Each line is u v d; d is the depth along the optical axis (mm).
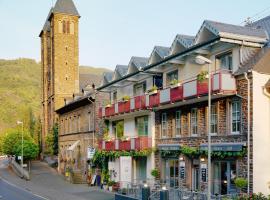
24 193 34719
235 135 21578
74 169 47594
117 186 34656
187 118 26125
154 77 30891
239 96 21250
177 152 26875
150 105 28344
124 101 32875
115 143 34969
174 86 25141
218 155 22453
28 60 177375
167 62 26688
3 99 142625
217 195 20609
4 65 170625
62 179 47844
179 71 27188
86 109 44438
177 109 27328
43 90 83688
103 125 40344
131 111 31547
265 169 20531
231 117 22141
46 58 83062
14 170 61000
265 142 20641
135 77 33000
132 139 31500
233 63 22219
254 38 21766
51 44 78000
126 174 32969
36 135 86375
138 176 33031
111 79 39531
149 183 27906
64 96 74500
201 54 24344
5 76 162625
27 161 66812
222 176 22625
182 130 26594
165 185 25250
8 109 138375
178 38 26484
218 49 23250
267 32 24078
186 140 26047
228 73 21531
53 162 65250
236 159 21375
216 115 23281
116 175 36406
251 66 20688
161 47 29625
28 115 103750
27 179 47625
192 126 25703
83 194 33250
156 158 29812
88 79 79000
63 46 75562
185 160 25875
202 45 23078
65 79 75000
